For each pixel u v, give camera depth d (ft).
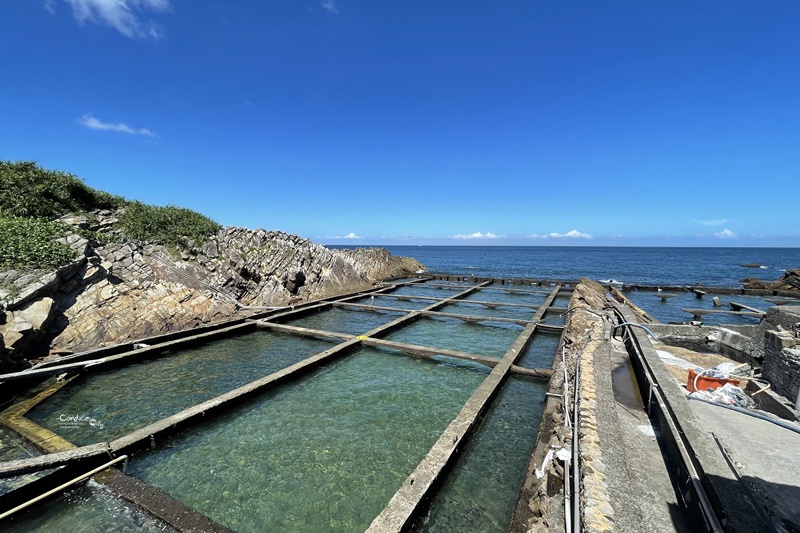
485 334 57.26
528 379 36.99
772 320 35.40
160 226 70.74
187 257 67.62
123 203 75.87
